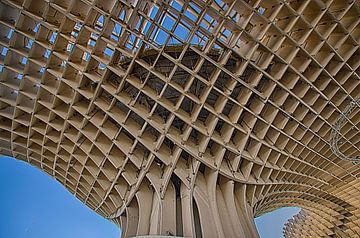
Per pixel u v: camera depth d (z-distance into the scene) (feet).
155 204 63.57
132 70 59.72
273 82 62.18
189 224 56.85
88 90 61.72
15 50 56.49
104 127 65.00
